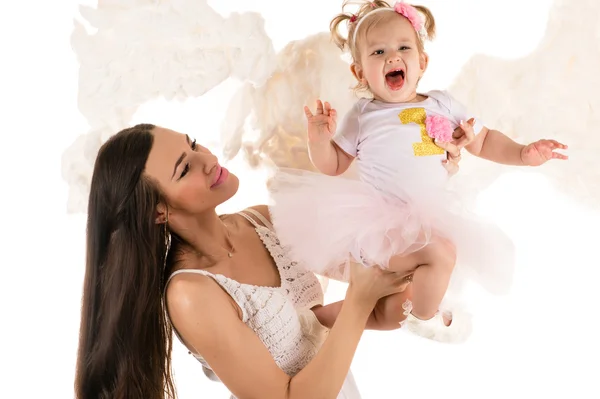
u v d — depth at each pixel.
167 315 1.88
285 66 2.28
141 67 2.12
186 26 2.12
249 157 2.33
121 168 1.83
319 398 1.78
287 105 2.29
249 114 2.29
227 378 1.79
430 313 1.89
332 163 2.14
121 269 1.86
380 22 2.07
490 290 1.95
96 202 1.88
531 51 2.29
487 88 2.30
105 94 2.10
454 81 2.32
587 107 2.28
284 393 1.79
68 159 2.11
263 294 1.88
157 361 1.91
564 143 2.31
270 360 1.80
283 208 2.07
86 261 1.94
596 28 2.23
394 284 1.91
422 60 2.13
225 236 1.99
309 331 1.98
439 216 1.95
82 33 2.07
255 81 2.21
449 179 2.19
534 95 2.29
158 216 1.87
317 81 2.31
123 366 1.89
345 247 1.93
